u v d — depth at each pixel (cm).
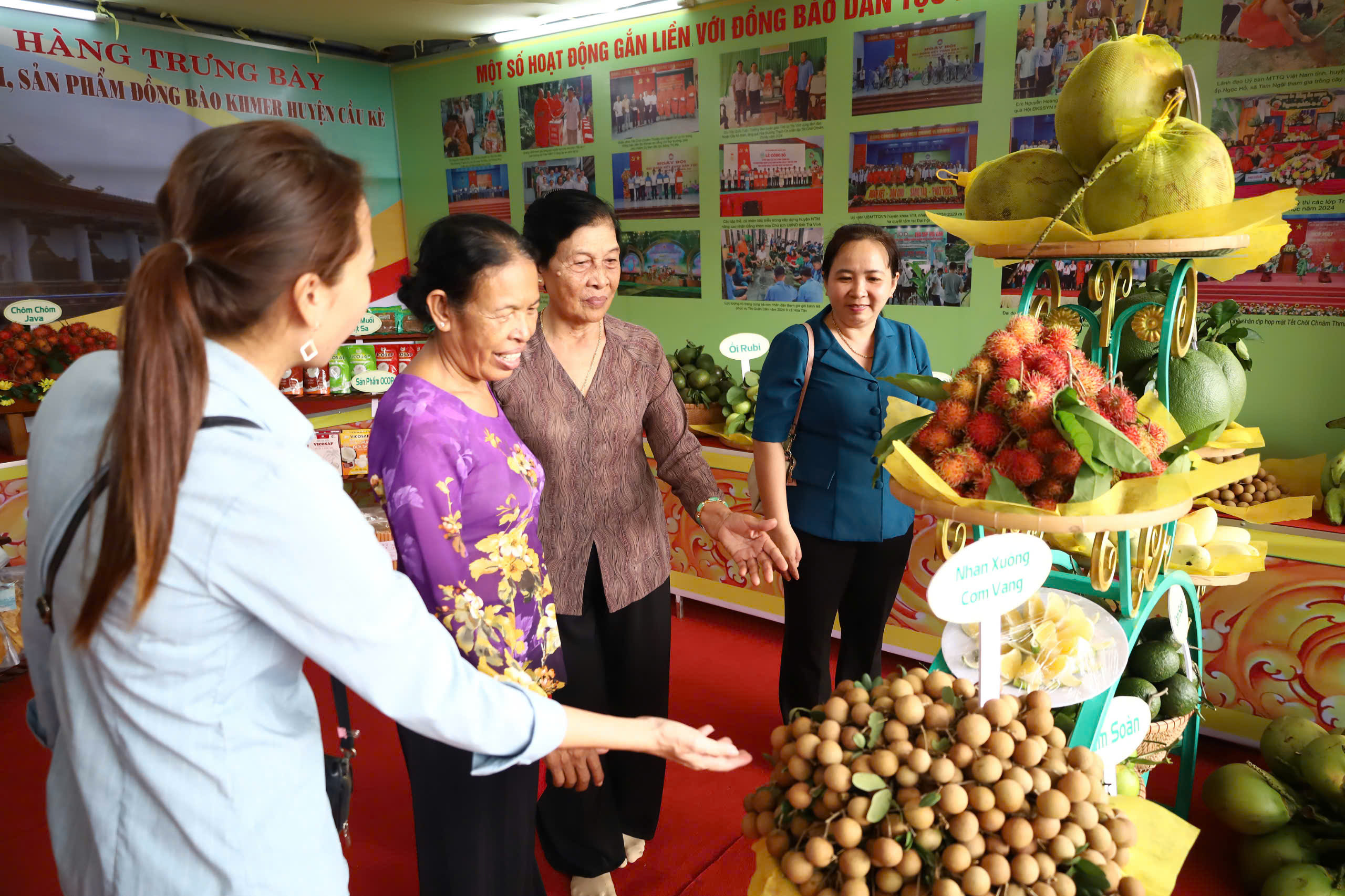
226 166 82
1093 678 140
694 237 432
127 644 82
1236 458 247
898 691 116
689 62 412
